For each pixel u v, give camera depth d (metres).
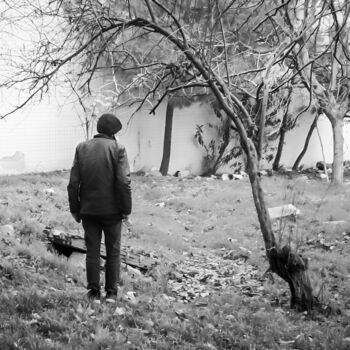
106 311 5.98
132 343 5.18
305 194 15.80
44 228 9.64
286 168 23.16
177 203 14.52
